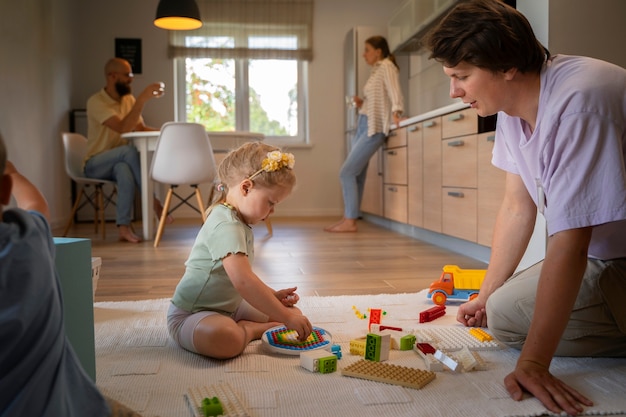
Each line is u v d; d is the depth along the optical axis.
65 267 1.14
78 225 5.39
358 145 4.64
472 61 1.21
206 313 1.50
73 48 5.90
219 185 1.62
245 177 1.51
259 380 1.29
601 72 1.18
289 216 6.39
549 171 1.18
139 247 3.74
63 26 5.54
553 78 1.23
